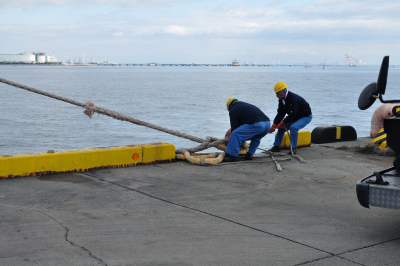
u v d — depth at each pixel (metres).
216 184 7.00
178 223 5.11
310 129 25.62
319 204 5.96
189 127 26.83
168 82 100.94
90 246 4.36
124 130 26.33
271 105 40.03
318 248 4.41
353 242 4.59
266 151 9.66
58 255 4.12
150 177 7.38
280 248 4.39
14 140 23.33
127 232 4.78
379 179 4.46
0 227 4.85
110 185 6.79
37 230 4.78
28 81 98.12
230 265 3.97
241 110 8.76
